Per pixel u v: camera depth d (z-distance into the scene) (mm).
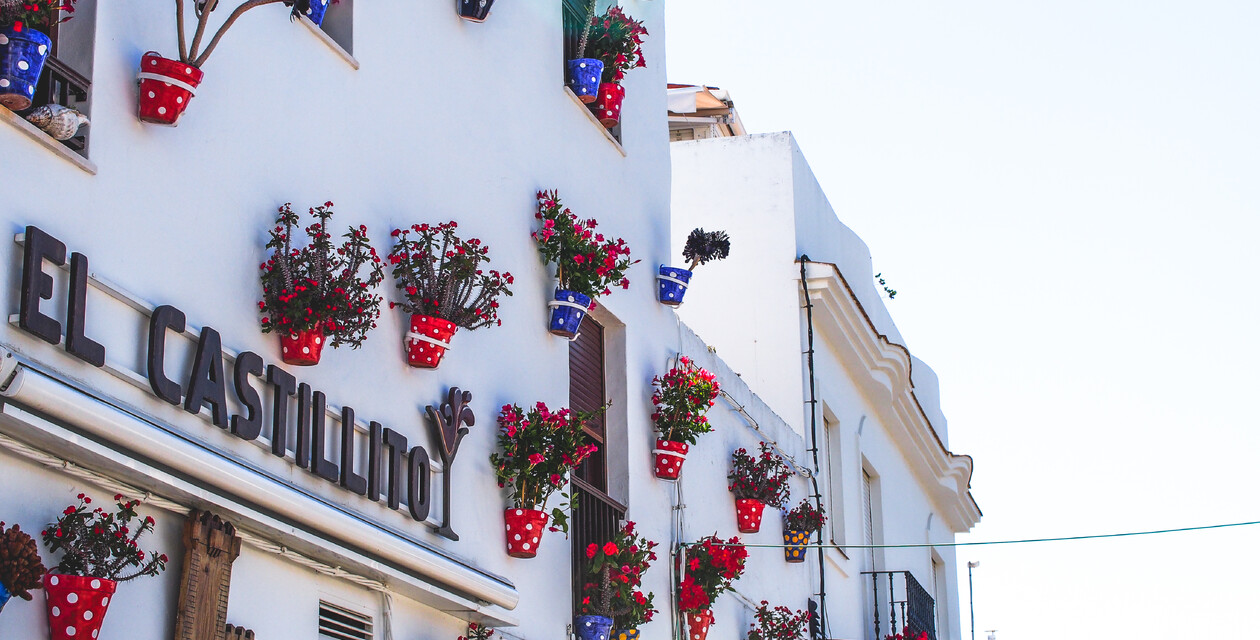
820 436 17828
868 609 18953
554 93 11570
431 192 9523
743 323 18016
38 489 6176
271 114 8031
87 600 6102
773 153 18703
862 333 19203
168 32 7328
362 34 9031
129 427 6258
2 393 5801
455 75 10086
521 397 10273
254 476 6961
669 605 12406
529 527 9719
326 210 8359
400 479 8508
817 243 19500
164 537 6762
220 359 7141
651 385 12703
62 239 6449
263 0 7312
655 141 13758
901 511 22172
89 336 6473
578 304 10844
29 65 6223
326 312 7742
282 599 7516
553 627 10211
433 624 8805
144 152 7027
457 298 9133
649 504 12297
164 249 7055
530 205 10875
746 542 14375
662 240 13547
